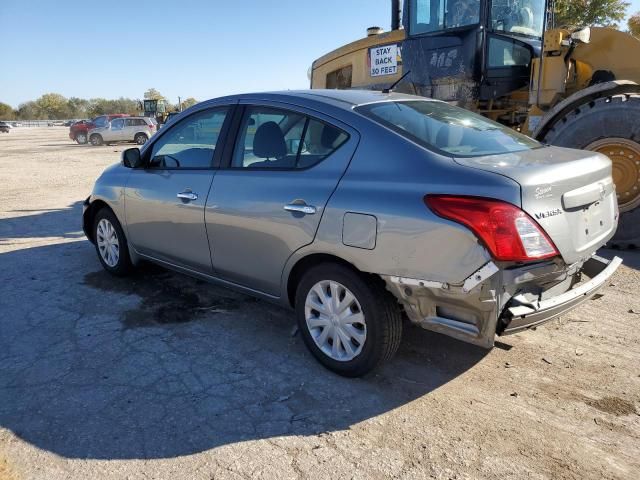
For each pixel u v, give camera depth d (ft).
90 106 458.50
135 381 10.86
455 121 11.63
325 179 10.52
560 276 9.36
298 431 9.23
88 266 18.58
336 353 10.87
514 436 9.05
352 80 29.76
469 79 22.20
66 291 16.07
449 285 8.87
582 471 8.21
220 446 8.84
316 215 10.40
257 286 12.26
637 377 10.82
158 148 14.89
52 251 20.76
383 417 9.62
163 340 12.70
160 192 14.19
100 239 17.38
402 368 11.31
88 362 11.66
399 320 10.28
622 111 18.38
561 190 9.08
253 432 9.21
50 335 13.01
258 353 12.04
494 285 8.54
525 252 8.42
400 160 9.75
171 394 10.38
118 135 99.40
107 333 13.09
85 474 8.20
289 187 11.02
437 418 9.57
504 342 12.37
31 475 8.18
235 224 12.05
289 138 11.53
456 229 8.68
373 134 10.25
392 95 12.50
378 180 9.80
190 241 13.51
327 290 10.91
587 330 12.96
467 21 21.80
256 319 13.87
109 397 10.28
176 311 14.43
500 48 22.38
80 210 29.73
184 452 8.70
